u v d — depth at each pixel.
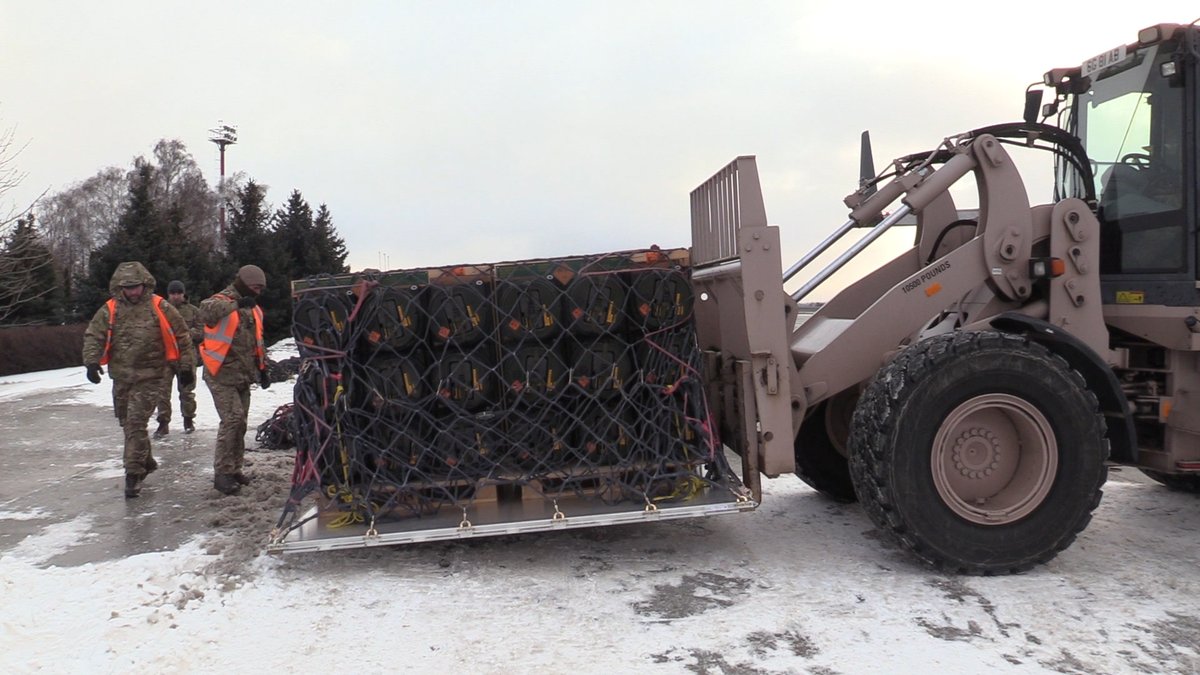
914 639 3.41
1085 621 3.59
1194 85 4.41
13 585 4.23
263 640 3.49
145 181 29.53
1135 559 4.42
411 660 3.28
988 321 4.42
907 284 4.52
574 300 4.43
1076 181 5.14
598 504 4.52
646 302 4.46
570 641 3.42
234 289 6.27
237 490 6.11
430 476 4.50
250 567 4.41
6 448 8.43
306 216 37.47
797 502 5.64
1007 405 4.14
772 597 3.88
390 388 4.42
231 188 51.75
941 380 4.07
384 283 4.45
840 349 4.52
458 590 4.01
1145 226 4.64
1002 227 4.51
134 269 6.09
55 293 26.89
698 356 4.58
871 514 4.21
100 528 5.33
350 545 4.21
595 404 4.54
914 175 4.68
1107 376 4.35
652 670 3.16
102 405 12.02
